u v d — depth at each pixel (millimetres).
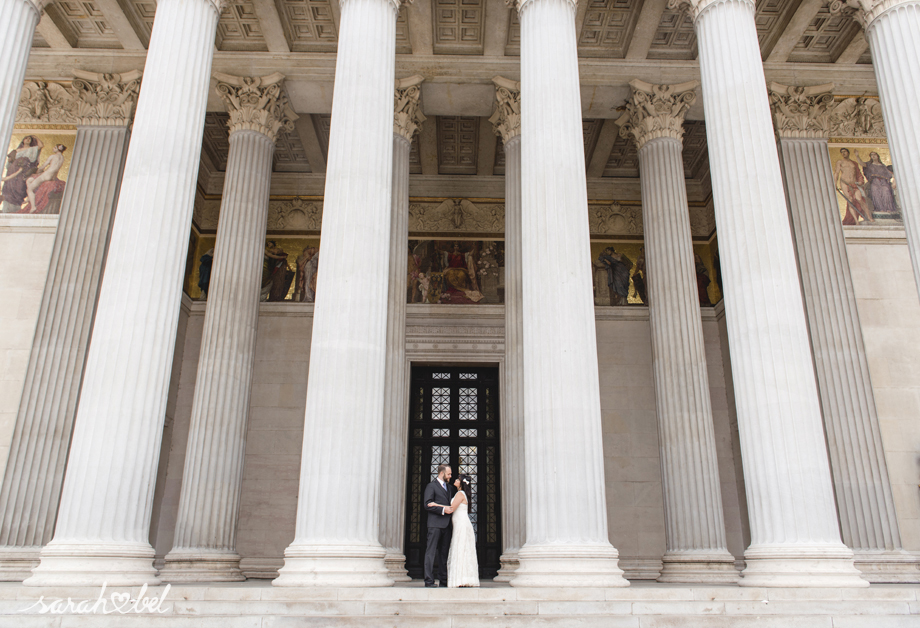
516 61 21438
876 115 23031
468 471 25281
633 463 24625
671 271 19125
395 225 19797
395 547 17000
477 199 27734
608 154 26516
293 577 11070
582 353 12875
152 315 12805
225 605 10336
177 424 24500
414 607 10477
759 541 12070
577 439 12266
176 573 15961
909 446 20719
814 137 21469
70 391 18516
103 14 20391
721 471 24594
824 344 19219
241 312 18953
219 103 22766
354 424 12258
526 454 12664
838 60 21641
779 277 13133
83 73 21625
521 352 18453
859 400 18609
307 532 11648
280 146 26453
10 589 10672
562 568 11273
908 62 15039
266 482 24219
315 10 20438
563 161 14164
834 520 11898
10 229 22172
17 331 21359
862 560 16953
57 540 11352
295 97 22234
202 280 26391
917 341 21719
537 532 11961
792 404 12359
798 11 19844
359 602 10422
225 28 21094
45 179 22516
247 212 19875
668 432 17828
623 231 27438
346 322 12789
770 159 14023
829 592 10945
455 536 13914
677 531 16953
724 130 14469
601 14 20625
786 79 22062
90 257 19812
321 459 12031
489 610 10492
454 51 21516
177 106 14227
